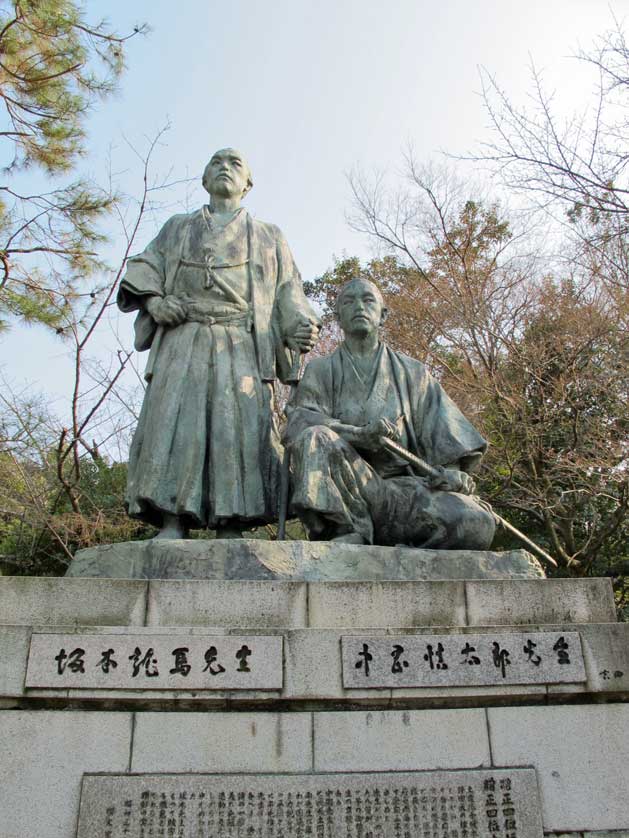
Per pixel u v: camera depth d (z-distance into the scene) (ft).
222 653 14.58
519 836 13.57
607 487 38.04
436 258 50.34
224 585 15.56
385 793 13.65
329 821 13.42
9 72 33.86
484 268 49.70
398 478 18.94
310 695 14.42
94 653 14.42
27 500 40.75
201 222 21.47
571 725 14.48
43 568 42.09
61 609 15.17
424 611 15.70
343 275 59.88
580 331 41.06
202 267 20.80
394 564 17.13
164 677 14.34
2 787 13.37
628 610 38.81
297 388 20.18
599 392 39.93
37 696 14.14
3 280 34.96
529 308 46.60
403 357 20.61
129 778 13.43
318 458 17.97
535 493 38.58
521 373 41.57
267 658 14.61
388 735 14.19
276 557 16.78
